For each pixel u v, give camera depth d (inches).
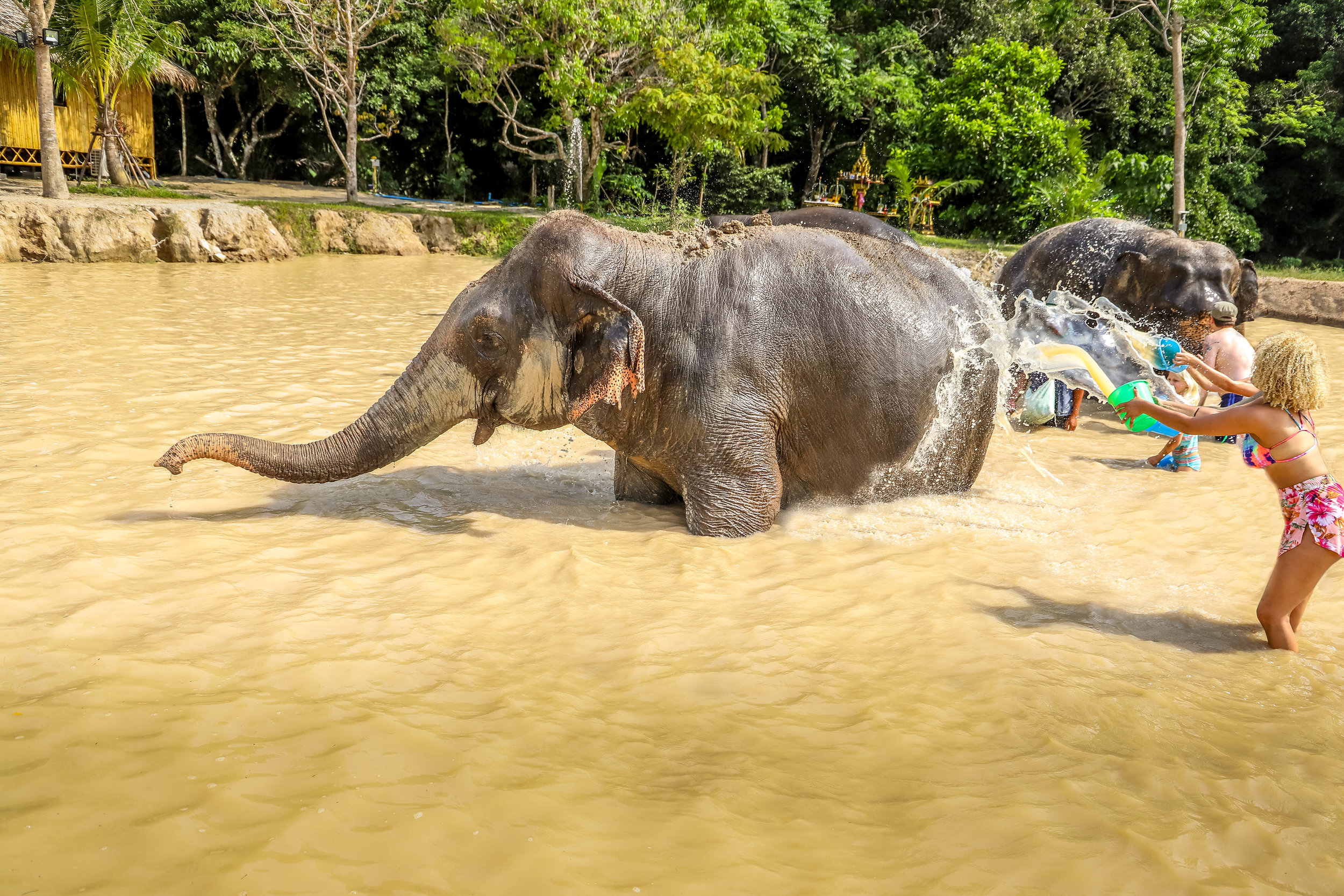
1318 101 1381.6
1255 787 123.7
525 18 1074.1
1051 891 102.5
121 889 94.4
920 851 108.3
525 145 1534.2
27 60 935.0
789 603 182.4
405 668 148.1
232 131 1551.4
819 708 141.9
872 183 1215.6
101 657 145.6
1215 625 180.1
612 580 190.1
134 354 394.0
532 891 98.1
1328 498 163.5
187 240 785.6
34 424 282.5
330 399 336.2
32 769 114.9
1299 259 1444.4
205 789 111.9
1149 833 112.8
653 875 101.7
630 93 1114.1
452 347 219.6
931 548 217.0
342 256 917.8
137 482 237.9
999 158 1025.5
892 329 231.1
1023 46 1069.1
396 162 1588.3
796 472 236.7
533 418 225.0
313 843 103.0
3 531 195.3
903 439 238.5
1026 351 245.4
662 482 249.9
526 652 156.9
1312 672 161.0
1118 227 390.3
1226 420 169.9
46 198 800.3
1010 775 124.9
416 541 209.5
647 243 228.8
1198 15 1002.1
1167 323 369.4
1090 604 187.5
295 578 182.5
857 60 1412.4
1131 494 266.5
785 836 110.0
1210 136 1106.1
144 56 1020.5
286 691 138.1
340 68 1258.6
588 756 125.4
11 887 93.6
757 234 235.1
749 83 1072.2
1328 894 104.3
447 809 110.7
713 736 132.9
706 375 221.3
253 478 248.8
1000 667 156.4
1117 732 137.5
